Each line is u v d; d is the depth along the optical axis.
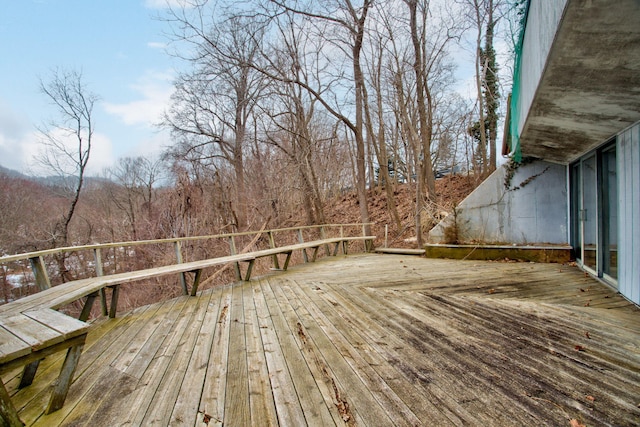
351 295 3.86
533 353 2.22
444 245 6.33
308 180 11.41
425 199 11.17
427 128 11.69
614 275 3.72
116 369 2.21
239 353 2.38
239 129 13.34
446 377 1.93
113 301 3.42
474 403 1.67
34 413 1.73
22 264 12.20
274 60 9.81
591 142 3.91
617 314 2.93
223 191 12.14
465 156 16.56
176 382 1.99
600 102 2.69
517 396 1.72
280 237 11.26
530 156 5.49
